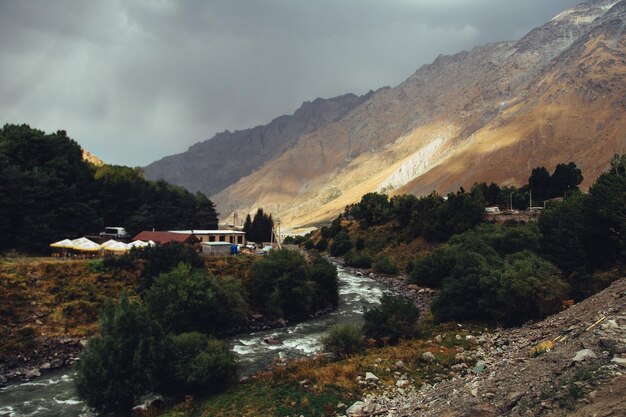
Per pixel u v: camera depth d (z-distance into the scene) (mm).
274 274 60062
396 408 24094
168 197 107812
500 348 33625
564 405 15969
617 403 14500
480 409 18484
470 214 90125
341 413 25906
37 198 70938
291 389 30172
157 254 57812
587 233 46406
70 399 32625
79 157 89438
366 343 39500
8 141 75750
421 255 93812
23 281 49250
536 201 117750
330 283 65812
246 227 131875
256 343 46469
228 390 31406
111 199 89875
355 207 157875
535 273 43125
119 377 28922
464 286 47844
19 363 39406
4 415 29844
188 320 45688
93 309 48969
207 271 59562
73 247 61375
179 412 28250
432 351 35625
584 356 18812
